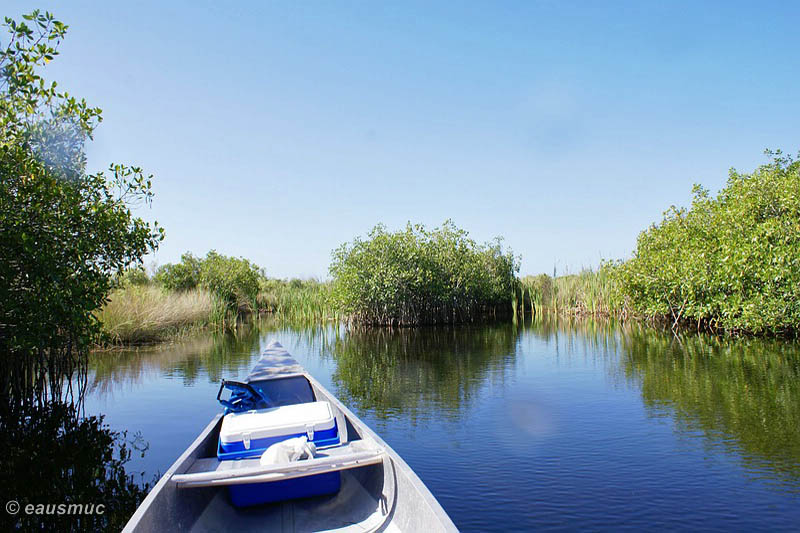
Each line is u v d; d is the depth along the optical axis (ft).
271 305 117.70
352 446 16.33
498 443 22.25
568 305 97.40
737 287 50.70
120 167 30.50
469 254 91.50
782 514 15.17
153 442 23.11
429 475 18.72
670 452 20.48
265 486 14.29
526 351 49.73
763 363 37.76
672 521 14.92
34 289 25.58
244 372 39.45
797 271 45.80
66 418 27.14
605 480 17.97
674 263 61.26
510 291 107.14
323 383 35.78
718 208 61.26
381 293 78.13
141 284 90.58
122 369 40.96
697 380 33.12
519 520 15.15
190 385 34.83
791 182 51.11
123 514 16.06
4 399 28.60
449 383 35.22
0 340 26.73
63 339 28.84
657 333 60.80
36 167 23.98
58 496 17.44
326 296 88.74
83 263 27.20
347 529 13.55
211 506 14.34
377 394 32.04
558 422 25.17
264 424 16.52
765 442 21.15
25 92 22.48
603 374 36.86
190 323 74.69
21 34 22.11
